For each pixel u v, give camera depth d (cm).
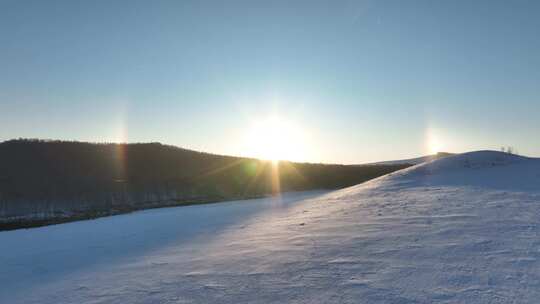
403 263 809
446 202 1544
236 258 977
